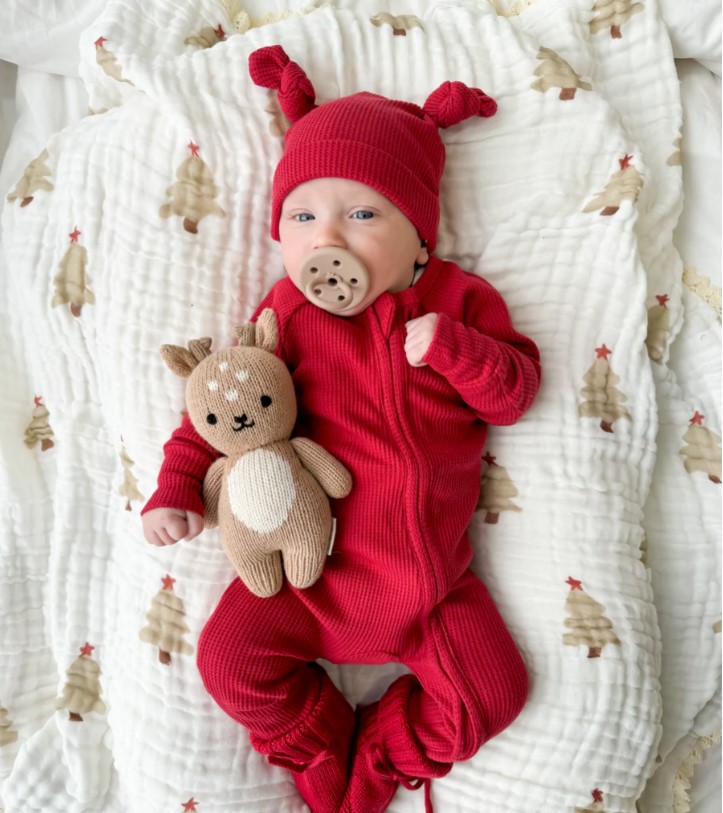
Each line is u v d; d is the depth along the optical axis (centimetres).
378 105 103
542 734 103
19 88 133
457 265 114
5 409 121
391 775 104
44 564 120
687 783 114
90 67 117
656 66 121
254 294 114
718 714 117
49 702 119
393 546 100
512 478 112
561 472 109
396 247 99
